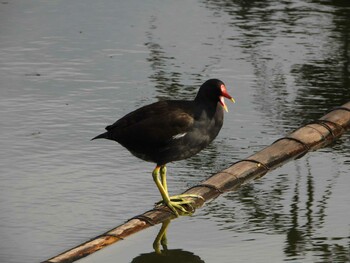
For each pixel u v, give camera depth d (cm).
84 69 1775
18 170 1283
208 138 1123
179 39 1978
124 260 1032
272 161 1359
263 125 1504
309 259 1042
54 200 1187
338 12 2209
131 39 1975
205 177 1288
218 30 2047
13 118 1498
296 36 2005
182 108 1112
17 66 1783
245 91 1656
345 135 1507
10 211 1148
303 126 1494
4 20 2094
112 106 1570
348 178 1316
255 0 2323
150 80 1706
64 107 1562
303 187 1278
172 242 1088
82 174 1278
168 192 1227
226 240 1096
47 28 2044
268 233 1119
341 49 1912
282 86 1686
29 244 1062
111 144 1406
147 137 1105
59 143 1396
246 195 1246
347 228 1136
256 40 1975
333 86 1688
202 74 1742
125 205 1182
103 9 2220
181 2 2300
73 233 1097
